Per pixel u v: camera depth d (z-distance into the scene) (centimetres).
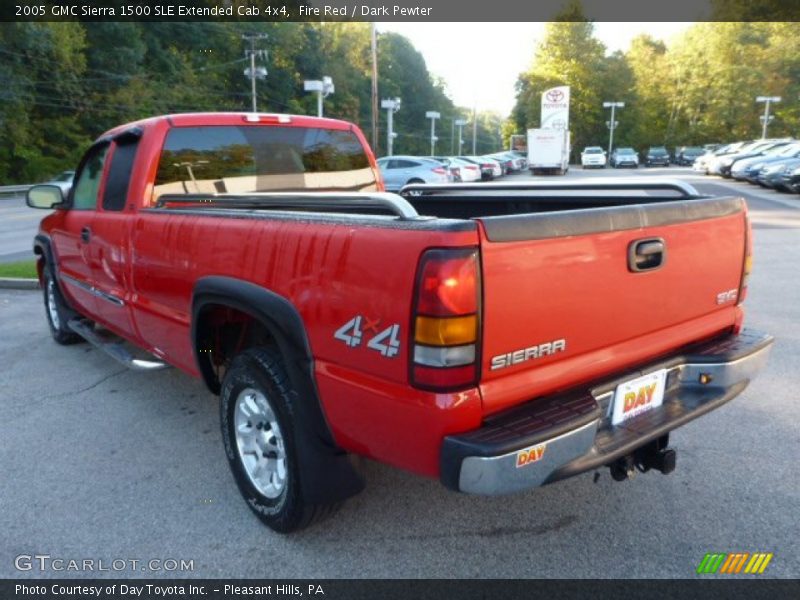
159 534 309
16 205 2712
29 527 316
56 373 539
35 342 631
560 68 6862
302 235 258
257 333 334
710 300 307
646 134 7062
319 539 303
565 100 4181
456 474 217
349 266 236
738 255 318
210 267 313
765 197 1984
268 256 274
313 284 251
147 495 345
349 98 7994
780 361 532
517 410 236
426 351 212
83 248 477
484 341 217
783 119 5891
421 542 300
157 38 5647
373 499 336
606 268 251
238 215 302
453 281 208
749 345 311
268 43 6881
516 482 218
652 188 371
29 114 4431
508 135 8056
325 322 247
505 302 220
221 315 341
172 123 414
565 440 228
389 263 222
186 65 5788
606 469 363
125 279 414
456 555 290
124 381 519
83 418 447
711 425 416
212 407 466
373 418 236
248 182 455
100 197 453
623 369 274
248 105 6725
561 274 235
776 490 337
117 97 4894
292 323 261
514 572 278
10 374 538
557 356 241
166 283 360
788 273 886
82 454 393
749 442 391
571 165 6438
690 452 380
